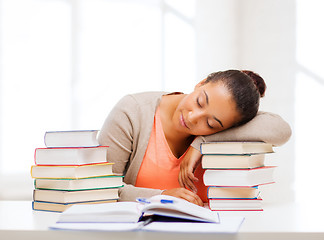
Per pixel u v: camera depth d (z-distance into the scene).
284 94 3.01
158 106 1.61
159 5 3.08
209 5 3.08
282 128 1.48
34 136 2.95
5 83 2.93
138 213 1.02
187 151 1.56
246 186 1.29
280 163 2.96
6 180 2.90
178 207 1.03
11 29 2.94
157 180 1.59
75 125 3.00
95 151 1.30
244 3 3.08
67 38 3.00
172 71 3.07
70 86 3.00
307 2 2.99
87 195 1.26
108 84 3.04
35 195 1.30
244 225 1.04
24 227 1.01
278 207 1.38
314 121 2.97
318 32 2.98
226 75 1.43
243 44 3.07
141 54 3.06
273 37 3.02
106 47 3.04
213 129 1.44
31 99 2.95
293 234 0.96
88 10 3.02
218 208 1.31
